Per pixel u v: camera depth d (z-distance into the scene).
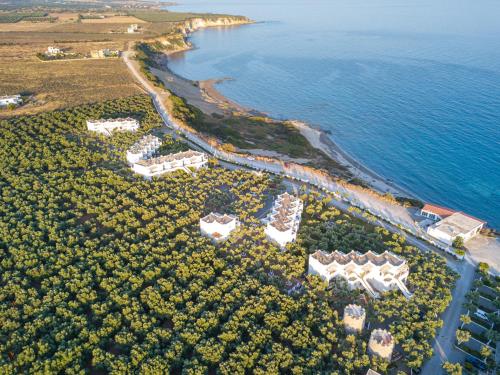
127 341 90.62
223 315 98.62
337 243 127.00
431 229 137.38
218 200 146.25
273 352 89.31
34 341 89.25
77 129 193.62
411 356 91.62
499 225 157.00
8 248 115.50
